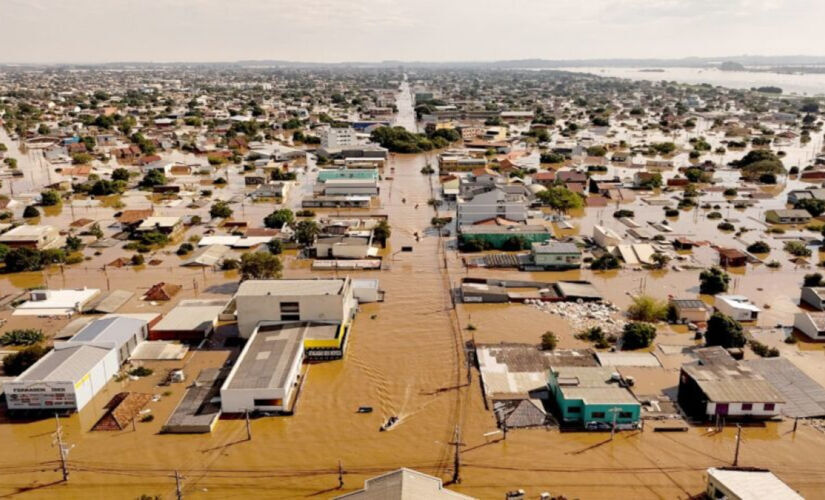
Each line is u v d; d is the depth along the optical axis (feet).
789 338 221.87
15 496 146.10
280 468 156.15
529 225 346.33
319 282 232.32
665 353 210.38
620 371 198.29
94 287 277.03
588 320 238.68
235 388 177.68
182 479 151.94
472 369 202.90
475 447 163.12
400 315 245.45
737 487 137.59
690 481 149.89
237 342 220.64
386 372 201.67
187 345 217.56
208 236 348.79
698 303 239.30
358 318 242.58
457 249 330.75
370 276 290.15
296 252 324.80
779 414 171.63
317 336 210.38
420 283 280.92
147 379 197.16
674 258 313.94
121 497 146.10
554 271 296.71
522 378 194.70
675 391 187.42
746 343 215.10
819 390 183.01
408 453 161.68
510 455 159.74
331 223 364.58
